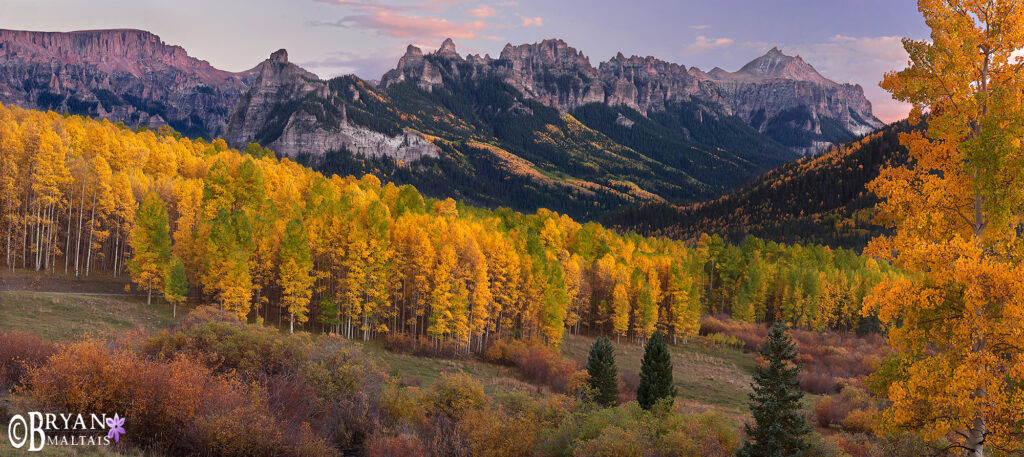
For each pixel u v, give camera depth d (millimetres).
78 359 22047
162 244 64625
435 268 72875
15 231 72500
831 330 115375
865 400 49594
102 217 78812
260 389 26484
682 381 69938
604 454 26500
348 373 32344
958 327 14883
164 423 21469
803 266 136125
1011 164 14117
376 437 28031
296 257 64188
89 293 64750
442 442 29828
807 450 28781
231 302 58781
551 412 36156
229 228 66062
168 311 61438
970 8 16500
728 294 126875
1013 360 14438
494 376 63000
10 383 23281
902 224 16891
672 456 28188
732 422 43312
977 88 16766
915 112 17922
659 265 112688
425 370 59688
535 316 81625
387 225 75562
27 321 45375
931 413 15102
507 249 80500
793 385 28500
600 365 47531
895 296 15820
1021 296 13516
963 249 14641
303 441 23844
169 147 118312
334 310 67625
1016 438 14109
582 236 116438
